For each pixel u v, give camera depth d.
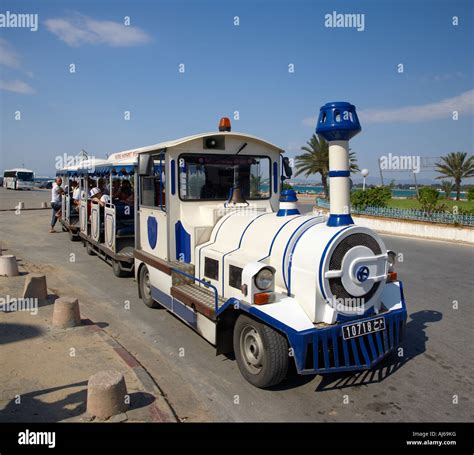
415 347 5.53
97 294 7.88
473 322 6.49
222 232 5.56
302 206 31.92
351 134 4.27
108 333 5.91
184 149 5.92
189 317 5.40
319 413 3.96
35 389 4.15
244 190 6.39
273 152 6.56
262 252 4.75
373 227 19.03
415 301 7.56
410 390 4.41
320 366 4.21
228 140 6.18
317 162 35.78
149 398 4.05
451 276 9.52
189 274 5.51
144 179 7.08
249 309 4.19
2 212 22.41
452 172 38.12
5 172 54.56
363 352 4.24
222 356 5.20
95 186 12.09
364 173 22.06
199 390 4.36
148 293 7.06
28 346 5.16
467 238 15.06
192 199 6.06
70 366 4.65
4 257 8.61
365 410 4.03
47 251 12.01
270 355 4.11
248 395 4.26
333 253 4.11
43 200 32.03
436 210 18.22
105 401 3.71
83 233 11.94
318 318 4.12
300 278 4.22
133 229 9.11
